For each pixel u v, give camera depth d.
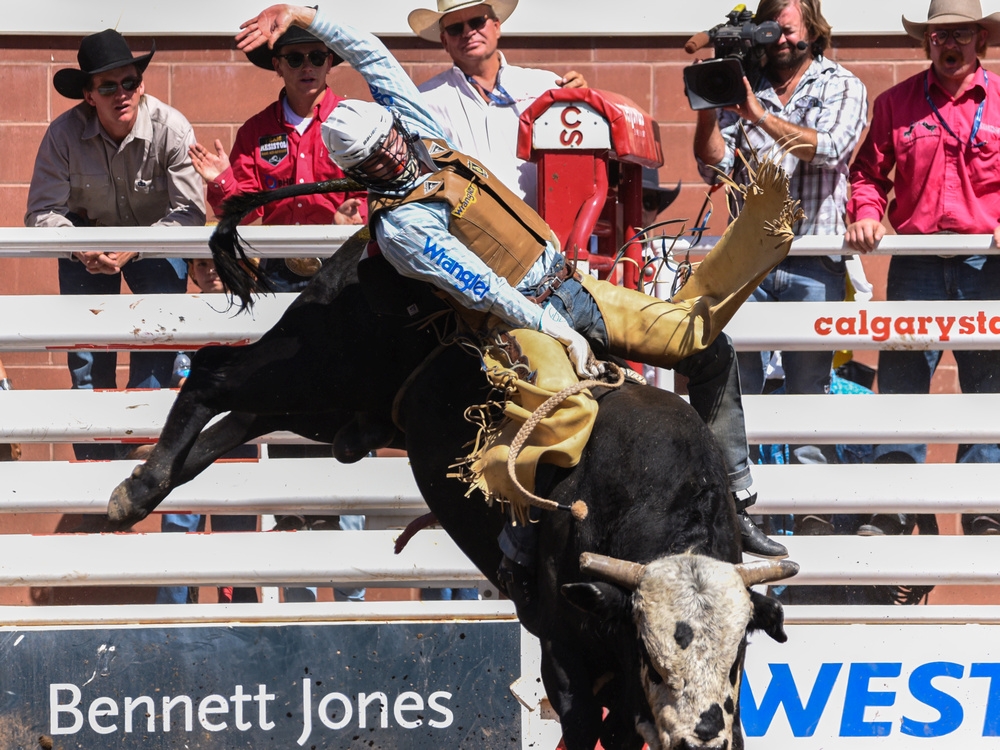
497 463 11.66
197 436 13.90
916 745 14.89
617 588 10.12
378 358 13.33
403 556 15.20
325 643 14.72
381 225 11.92
